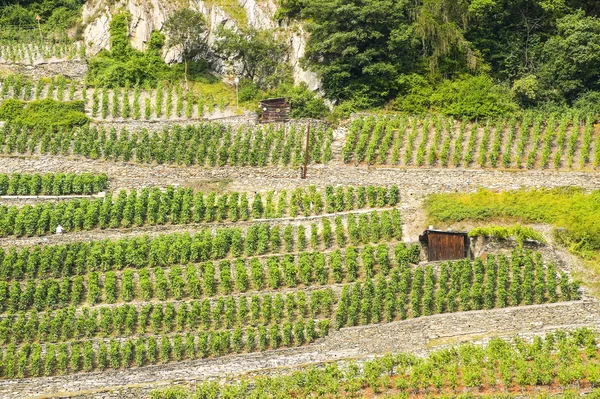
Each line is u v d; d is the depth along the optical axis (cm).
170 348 19125
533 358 18050
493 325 19075
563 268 19825
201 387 18325
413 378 17650
